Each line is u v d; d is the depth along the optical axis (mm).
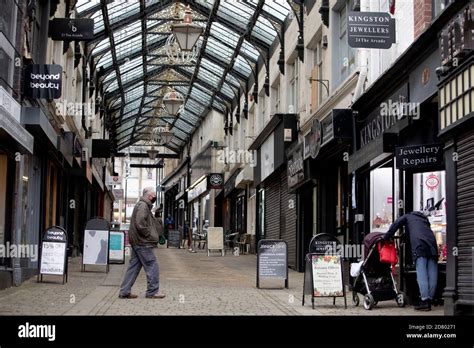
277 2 22828
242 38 27453
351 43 12484
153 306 10500
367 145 13188
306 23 20594
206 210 44750
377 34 12523
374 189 13961
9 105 11750
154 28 29234
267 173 25797
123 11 25500
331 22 17672
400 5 12812
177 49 31156
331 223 18578
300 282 15531
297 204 21031
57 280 14594
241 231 35344
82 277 15633
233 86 34688
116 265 19922
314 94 19609
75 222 26562
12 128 11445
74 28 16250
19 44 13383
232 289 13469
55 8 16422
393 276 11391
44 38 16000
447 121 9445
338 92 16250
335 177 18609
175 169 58844
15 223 13422
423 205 11734
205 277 16547
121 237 20422
